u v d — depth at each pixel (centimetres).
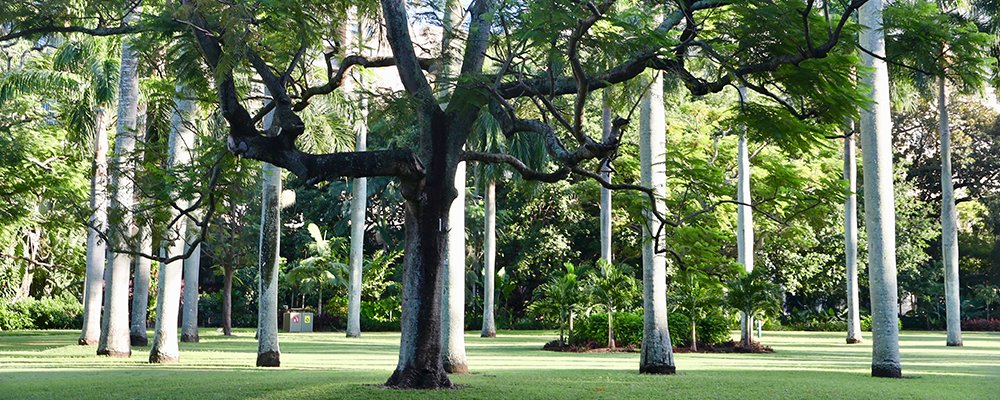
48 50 3031
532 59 1109
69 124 2647
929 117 5106
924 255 4662
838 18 1110
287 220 5247
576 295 2638
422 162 1212
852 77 1230
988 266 5191
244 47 1021
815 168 3625
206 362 1852
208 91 1229
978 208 5069
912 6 1143
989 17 2317
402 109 1118
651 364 1591
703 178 1515
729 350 2566
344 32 1297
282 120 1110
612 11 1136
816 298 5228
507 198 4791
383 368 1675
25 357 1991
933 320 5069
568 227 4619
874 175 1633
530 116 1516
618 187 1235
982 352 2569
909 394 1193
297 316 4359
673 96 1998
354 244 3638
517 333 4166
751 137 1215
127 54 2177
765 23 1009
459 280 1612
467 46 1234
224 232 1841
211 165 1361
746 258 3147
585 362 1978
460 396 1084
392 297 4762
